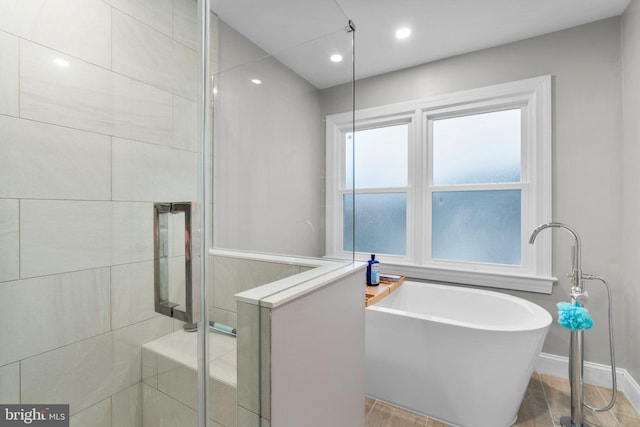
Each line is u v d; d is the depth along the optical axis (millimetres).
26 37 537
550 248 1963
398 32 1970
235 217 1004
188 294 725
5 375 515
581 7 1720
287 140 1218
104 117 602
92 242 589
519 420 1573
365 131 2736
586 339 1889
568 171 1917
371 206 2701
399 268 2494
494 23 1873
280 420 853
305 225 1240
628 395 1719
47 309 548
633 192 1651
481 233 2271
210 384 783
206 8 776
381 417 1637
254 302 850
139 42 652
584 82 1874
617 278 1797
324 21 1336
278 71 1211
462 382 1537
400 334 1686
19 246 523
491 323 1997
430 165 2432
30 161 533
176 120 710
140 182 648
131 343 639
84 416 583
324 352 1070
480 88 2176
